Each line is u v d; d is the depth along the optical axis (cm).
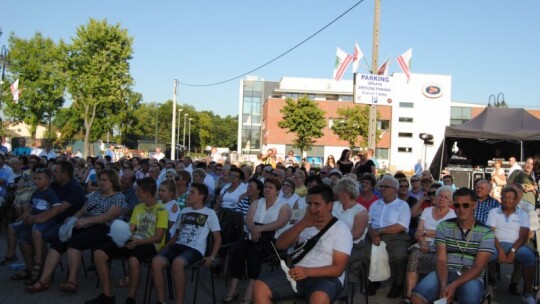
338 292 479
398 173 859
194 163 1577
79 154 3231
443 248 544
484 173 1612
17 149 1781
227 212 775
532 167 1139
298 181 1001
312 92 6366
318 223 481
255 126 7312
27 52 4356
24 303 627
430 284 534
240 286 753
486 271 557
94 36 3981
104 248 630
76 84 4034
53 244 690
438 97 5694
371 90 1579
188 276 814
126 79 4156
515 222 711
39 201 722
